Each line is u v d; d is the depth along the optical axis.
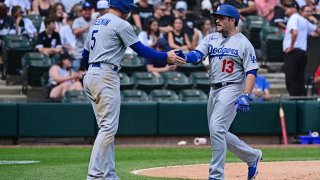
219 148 26.16
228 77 26.45
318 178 29.77
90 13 56.06
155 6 61.34
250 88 26.19
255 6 63.62
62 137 49.56
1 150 45.22
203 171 32.97
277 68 60.81
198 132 50.62
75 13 57.72
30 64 53.97
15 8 56.62
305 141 50.72
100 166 24.98
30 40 56.16
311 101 51.25
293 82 54.28
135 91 52.62
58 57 54.28
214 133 26.16
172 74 55.19
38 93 54.38
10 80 55.53
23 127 49.22
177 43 56.72
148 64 55.84
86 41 26.11
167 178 29.45
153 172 32.50
